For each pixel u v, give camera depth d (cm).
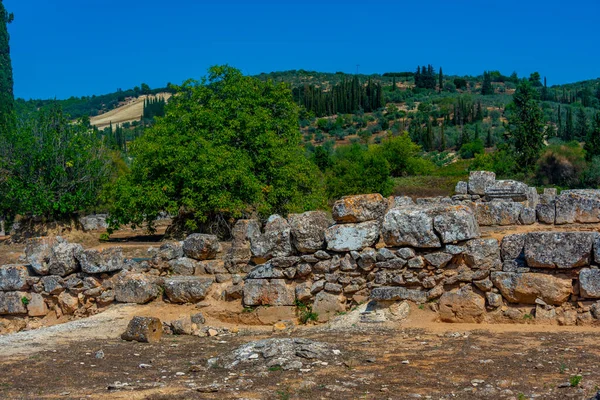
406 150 6869
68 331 1176
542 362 773
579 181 5028
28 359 951
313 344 870
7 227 3881
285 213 3059
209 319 1252
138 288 1334
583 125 9875
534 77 18125
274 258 1212
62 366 897
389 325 1057
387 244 1112
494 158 6166
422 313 1073
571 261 991
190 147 2858
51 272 1419
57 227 3362
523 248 1039
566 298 1004
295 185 3078
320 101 13488
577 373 717
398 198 1778
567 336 910
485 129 11194
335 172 4822
